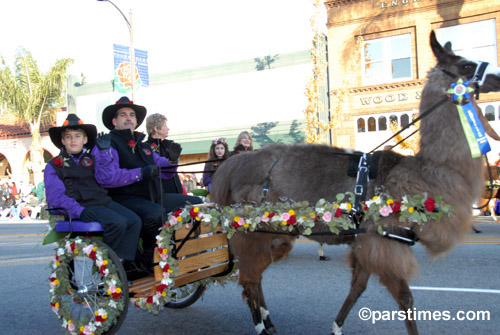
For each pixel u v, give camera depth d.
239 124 21.05
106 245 4.06
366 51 17.98
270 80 20.33
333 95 18.34
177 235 4.16
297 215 3.74
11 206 20.48
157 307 4.49
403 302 3.58
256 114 20.64
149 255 4.65
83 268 4.33
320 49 16.27
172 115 22.56
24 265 8.11
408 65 17.33
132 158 4.90
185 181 14.47
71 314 4.20
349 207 3.57
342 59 18.28
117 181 4.50
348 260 4.05
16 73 24.11
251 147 7.33
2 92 23.78
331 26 18.44
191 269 4.31
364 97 17.75
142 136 5.19
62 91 24.41
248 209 4.00
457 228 3.49
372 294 5.41
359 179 3.73
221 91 21.45
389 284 3.60
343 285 5.82
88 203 4.37
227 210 4.12
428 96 3.75
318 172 3.95
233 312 5.05
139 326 4.66
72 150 4.52
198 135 21.89
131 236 4.23
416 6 16.92
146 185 4.92
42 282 6.74
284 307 5.01
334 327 4.05
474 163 3.57
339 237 3.92
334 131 18.30
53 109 25.28
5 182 22.11
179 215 4.12
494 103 15.56
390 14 17.39
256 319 4.17
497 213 12.74
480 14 16.00
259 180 4.18
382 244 3.53
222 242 4.83
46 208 4.42
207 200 5.00
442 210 3.37
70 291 4.22
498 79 3.62
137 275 4.68
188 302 5.14
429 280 5.84
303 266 7.02
